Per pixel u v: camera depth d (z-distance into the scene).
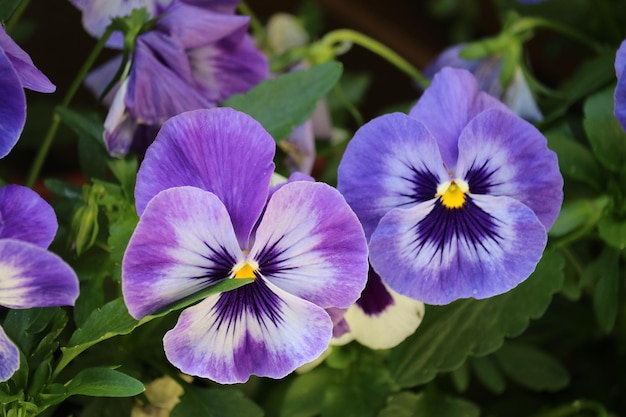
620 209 0.37
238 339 0.31
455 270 0.32
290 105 0.35
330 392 0.37
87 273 0.34
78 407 0.37
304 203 0.30
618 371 0.44
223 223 0.30
